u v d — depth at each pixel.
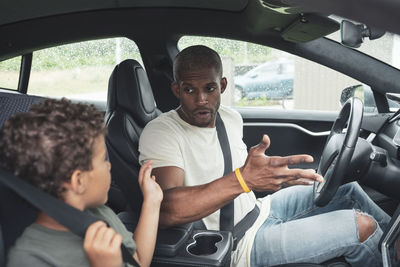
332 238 1.48
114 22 2.27
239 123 1.87
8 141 0.78
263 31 2.12
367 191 2.18
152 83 2.35
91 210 1.01
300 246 1.50
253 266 1.55
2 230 0.90
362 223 1.50
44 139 0.77
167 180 1.52
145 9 2.24
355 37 1.41
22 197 0.79
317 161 2.47
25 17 2.26
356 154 1.72
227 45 2.31
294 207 1.83
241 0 2.03
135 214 1.65
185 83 1.60
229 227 1.60
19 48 2.31
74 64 2.41
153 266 1.30
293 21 1.83
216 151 1.68
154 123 1.64
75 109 0.83
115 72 1.81
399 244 1.26
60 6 2.19
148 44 2.28
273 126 2.47
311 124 2.55
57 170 0.78
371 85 2.14
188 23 2.24
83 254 0.86
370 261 1.47
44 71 2.43
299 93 3.73
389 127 2.13
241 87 3.51
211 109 1.63
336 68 2.14
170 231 1.41
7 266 0.84
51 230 0.85
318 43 2.12
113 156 1.65
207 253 1.45
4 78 2.38
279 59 2.74
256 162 1.29
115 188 2.21
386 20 0.51
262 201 1.86
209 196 1.37
